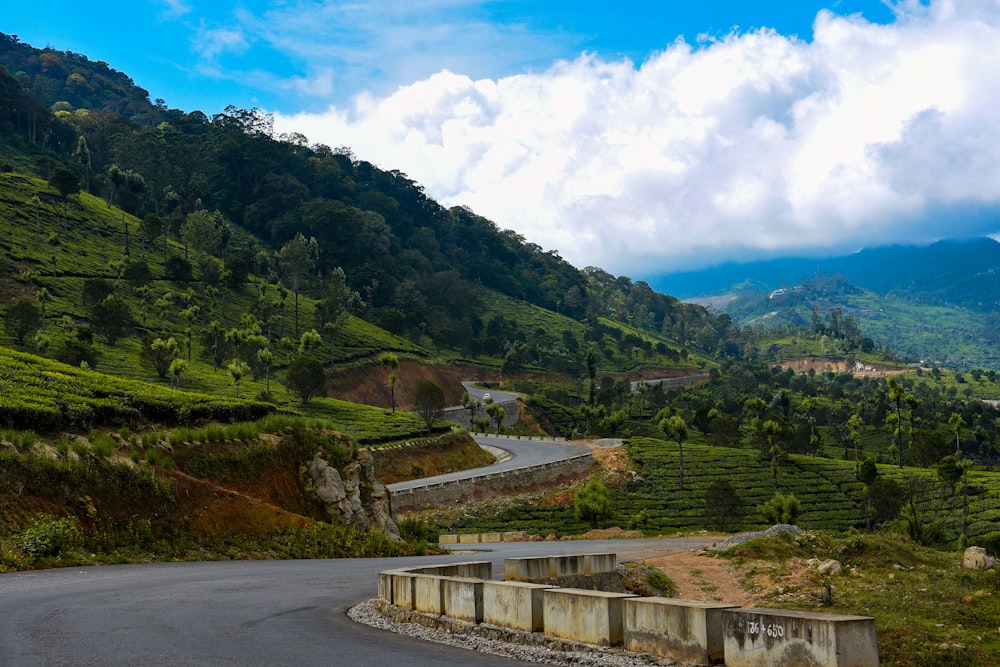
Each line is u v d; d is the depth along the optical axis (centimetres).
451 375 15162
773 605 2383
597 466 9438
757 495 8894
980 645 1770
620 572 2633
